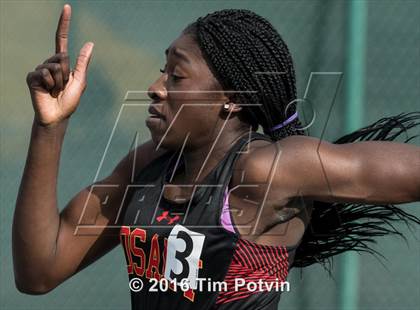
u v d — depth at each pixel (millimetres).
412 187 5797
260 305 6398
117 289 13023
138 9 12906
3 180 12836
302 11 12930
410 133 12445
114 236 7441
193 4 12977
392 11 12883
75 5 12852
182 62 6484
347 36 12867
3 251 12820
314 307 12742
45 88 6488
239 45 6410
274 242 6375
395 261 12820
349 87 12789
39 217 6930
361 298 12789
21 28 12828
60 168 12766
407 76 12852
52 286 7324
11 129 12844
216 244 6246
